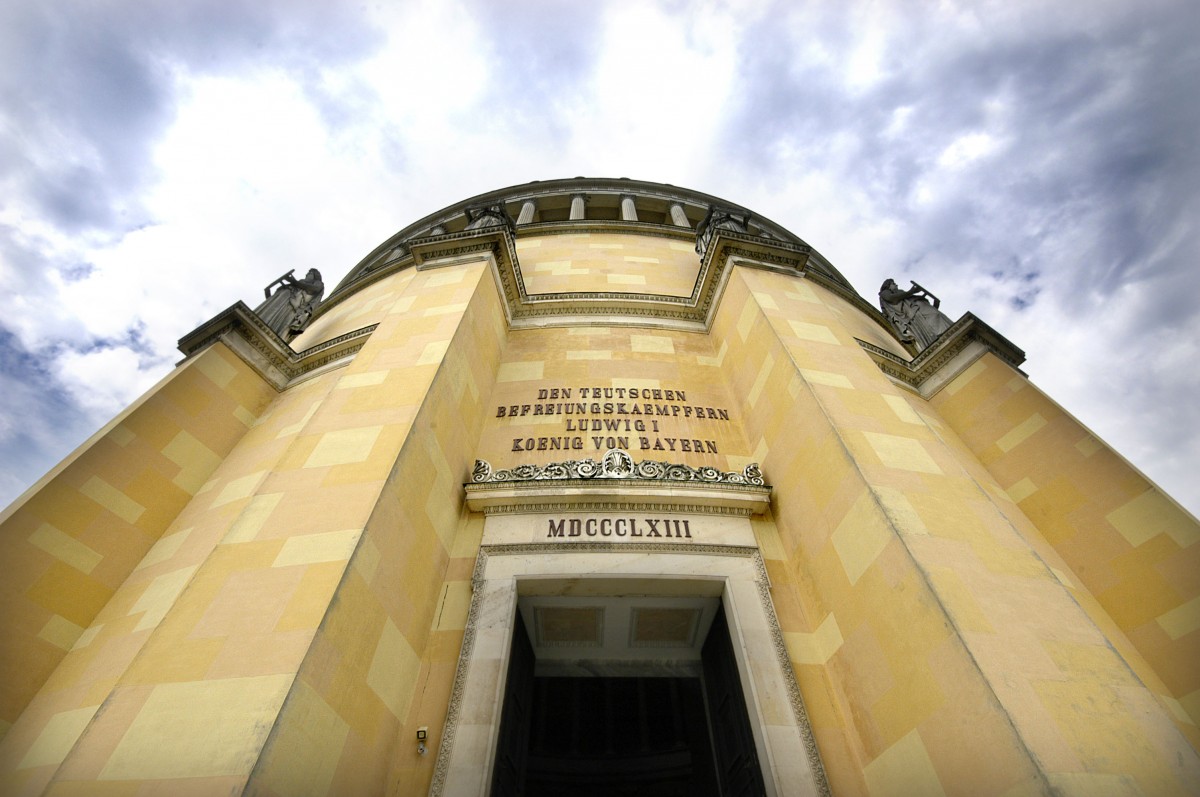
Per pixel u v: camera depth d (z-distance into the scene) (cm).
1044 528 812
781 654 580
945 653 433
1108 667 415
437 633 595
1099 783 339
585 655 749
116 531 696
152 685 387
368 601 486
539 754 1612
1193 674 607
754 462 816
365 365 741
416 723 521
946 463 623
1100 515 762
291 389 1027
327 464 574
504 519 711
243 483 769
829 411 669
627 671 754
